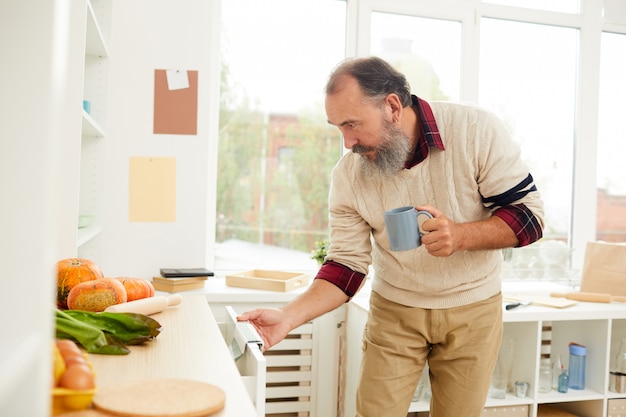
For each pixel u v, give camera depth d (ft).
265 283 8.37
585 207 11.05
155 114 8.47
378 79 5.16
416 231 4.96
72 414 2.39
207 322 4.36
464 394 5.63
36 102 1.75
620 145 11.34
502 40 10.69
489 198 5.50
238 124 9.54
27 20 1.74
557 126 10.99
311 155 9.82
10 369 1.69
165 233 8.55
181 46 8.54
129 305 4.26
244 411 2.55
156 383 2.77
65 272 4.50
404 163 5.46
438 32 10.35
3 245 1.74
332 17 9.93
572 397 8.50
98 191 7.89
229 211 9.55
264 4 9.63
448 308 5.60
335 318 8.60
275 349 8.45
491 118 5.50
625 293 9.20
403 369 5.76
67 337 3.44
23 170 1.75
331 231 6.18
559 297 9.18
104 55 7.86
